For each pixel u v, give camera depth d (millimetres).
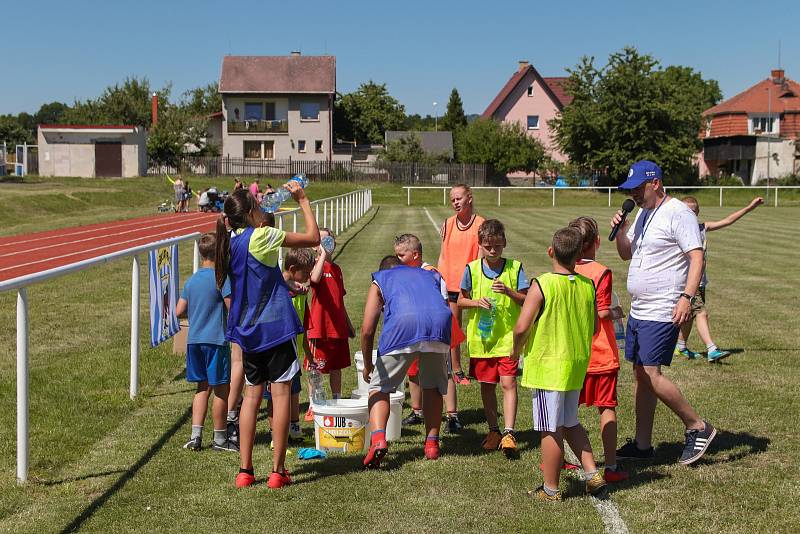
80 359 9148
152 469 5664
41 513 4852
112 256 6750
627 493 5148
